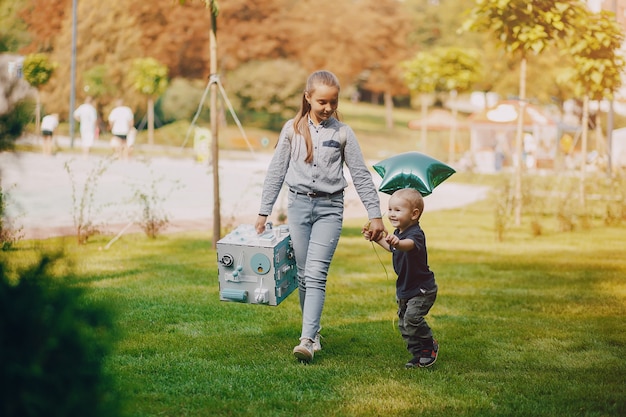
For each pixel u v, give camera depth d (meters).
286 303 5.78
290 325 5.09
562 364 4.30
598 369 4.20
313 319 4.21
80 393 2.06
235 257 4.32
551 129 26.80
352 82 56.16
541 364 4.30
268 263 4.27
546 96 30.80
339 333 4.94
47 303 2.20
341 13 49.31
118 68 31.31
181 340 4.69
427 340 4.17
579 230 11.10
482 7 11.02
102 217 10.95
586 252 8.92
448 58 29.88
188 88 38.91
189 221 11.04
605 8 11.51
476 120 27.58
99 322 2.33
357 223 11.46
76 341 2.11
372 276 7.18
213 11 8.25
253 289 4.34
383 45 50.94
